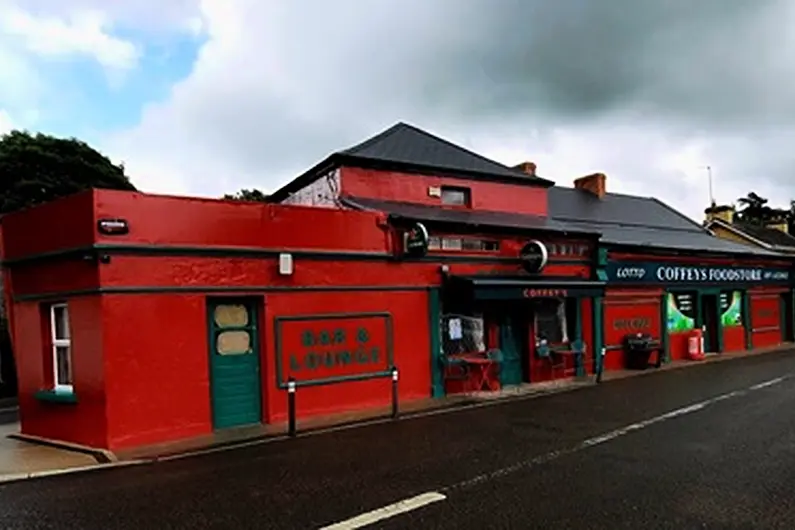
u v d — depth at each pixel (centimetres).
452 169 1562
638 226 2425
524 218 1658
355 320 1214
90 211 920
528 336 1566
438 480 691
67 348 1034
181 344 985
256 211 1087
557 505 598
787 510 575
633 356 1869
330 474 730
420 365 1318
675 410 1125
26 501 656
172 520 584
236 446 916
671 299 2120
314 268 1160
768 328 2588
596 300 1758
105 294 915
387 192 1475
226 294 1040
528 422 1044
